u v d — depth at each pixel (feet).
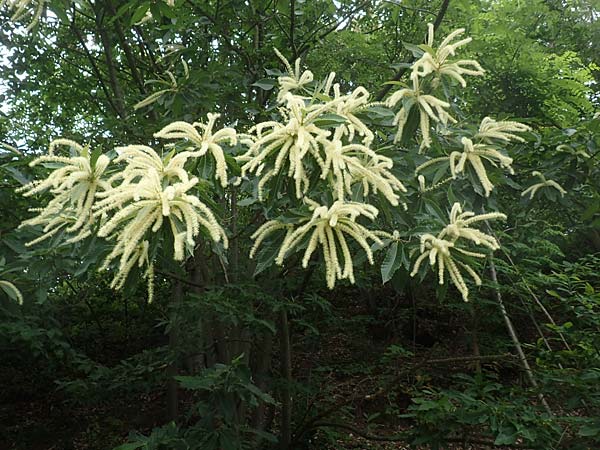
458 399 11.46
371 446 19.42
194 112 14.88
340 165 7.32
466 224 8.29
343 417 18.98
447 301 21.85
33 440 23.06
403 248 8.41
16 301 10.76
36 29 13.38
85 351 25.85
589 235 20.85
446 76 9.34
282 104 11.27
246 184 10.29
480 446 16.19
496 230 17.39
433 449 11.50
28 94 22.89
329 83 9.69
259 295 13.67
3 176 14.01
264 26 18.38
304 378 20.17
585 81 20.85
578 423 11.46
